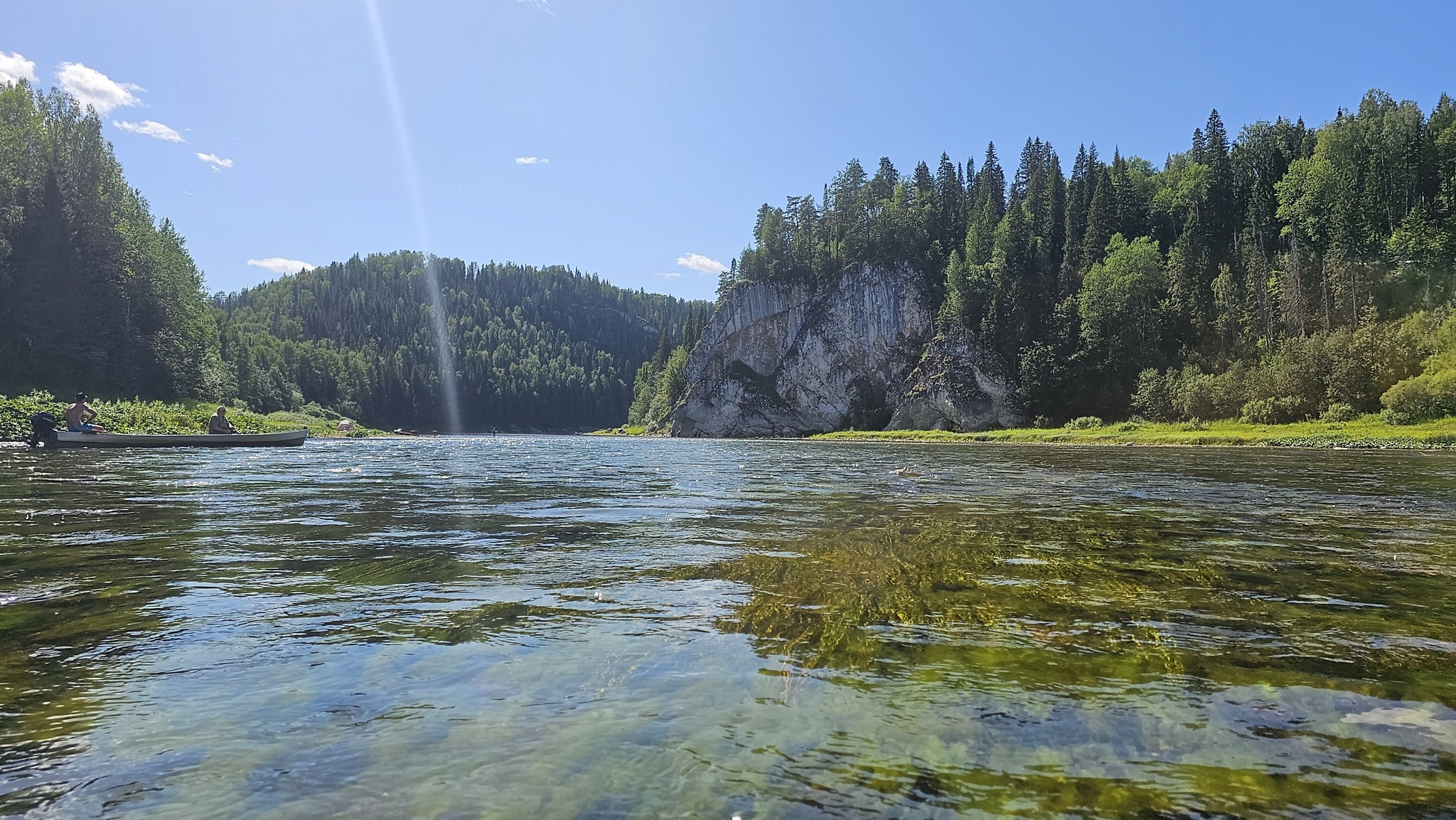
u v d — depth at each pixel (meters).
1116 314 92.56
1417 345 59.31
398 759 3.00
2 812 2.54
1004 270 111.38
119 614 5.08
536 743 3.15
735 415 135.25
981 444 67.06
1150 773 2.91
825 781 2.83
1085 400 91.62
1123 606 5.39
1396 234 79.06
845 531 8.93
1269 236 95.12
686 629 4.78
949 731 3.29
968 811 2.61
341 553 7.48
